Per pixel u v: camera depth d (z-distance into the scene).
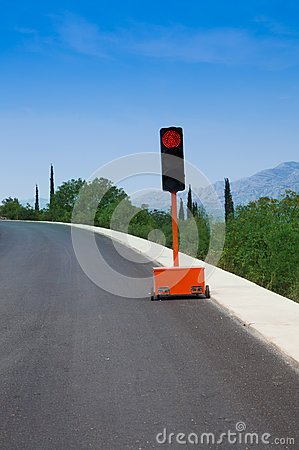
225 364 7.52
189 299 12.85
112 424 5.58
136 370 7.38
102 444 5.13
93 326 10.21
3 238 40.72
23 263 22.45
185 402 6.13
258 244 16.67
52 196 84.69
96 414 5.86
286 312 10.64
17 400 6.36
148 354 8.15
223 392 6.41
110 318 10.92
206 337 9.08
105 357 8.05
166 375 7.12
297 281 14.77
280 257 15.13
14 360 8.05
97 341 9.05
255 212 18.47
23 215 90.50
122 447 5.06
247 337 8.98
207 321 10.36
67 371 7.43
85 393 6.52
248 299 12.26
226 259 19.53
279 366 7.37
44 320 10.92
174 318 10.74
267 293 13.09
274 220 16.83
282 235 15.37
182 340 8.94
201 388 6.58
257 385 6.63
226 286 14.37
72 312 11.69
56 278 17.30
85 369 7.49
